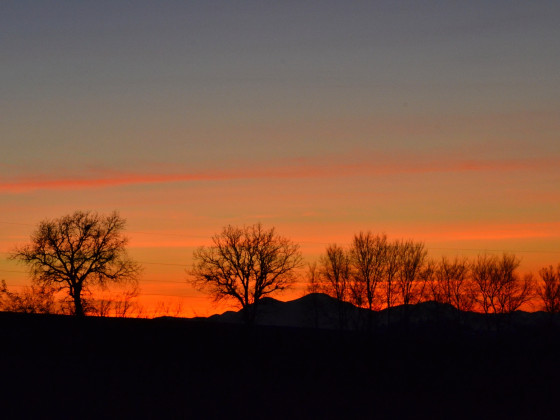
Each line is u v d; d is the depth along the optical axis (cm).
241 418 6988
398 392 8969
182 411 7169
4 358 9562
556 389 9519
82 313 12544
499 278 16312
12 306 12250
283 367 10312
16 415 6662
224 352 10975
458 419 7456
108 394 7819
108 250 13088
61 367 9244
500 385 9738
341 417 7275
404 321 15212
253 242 14050
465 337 14100
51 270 12719
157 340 11181
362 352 11731
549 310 16050
